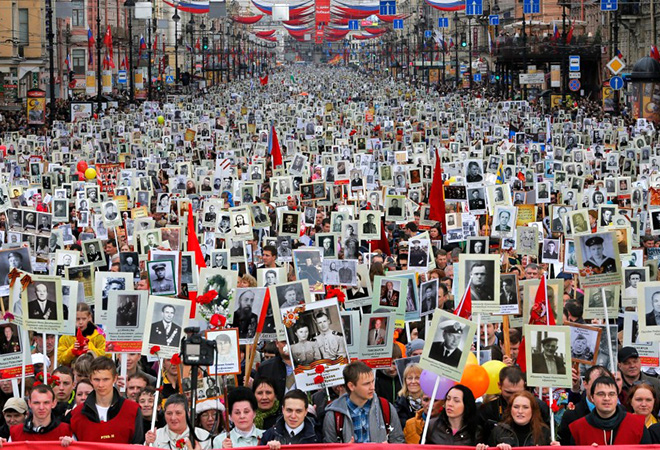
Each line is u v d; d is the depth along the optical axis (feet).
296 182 118.83
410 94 399.24
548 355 44.83
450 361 42.32
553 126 211.00
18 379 49.83
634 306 57.93
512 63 375.66
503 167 129.29
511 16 478.59
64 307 49.75
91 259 81.00
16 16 371.35
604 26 380.99
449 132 206.59
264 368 51.98
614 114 295.07
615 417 41.29
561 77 350.84
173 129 215.92
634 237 83.87
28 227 81.61
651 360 51.03
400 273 60.44
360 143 181.78
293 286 50.34
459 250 81.66
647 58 259.39
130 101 374.22
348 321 50.16
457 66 455.22
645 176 124.88
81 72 464.24
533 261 88.84
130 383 49.29
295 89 569.23
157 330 47.32
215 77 650.84
